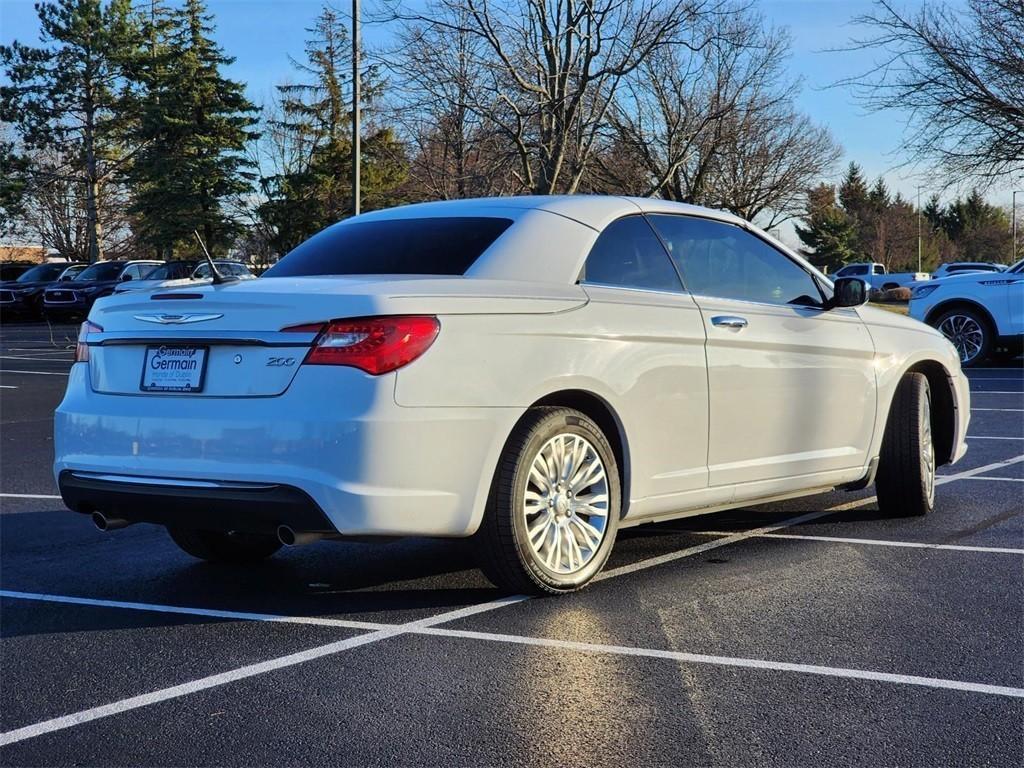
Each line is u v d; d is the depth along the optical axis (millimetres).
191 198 44375
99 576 5258
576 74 19641
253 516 4184
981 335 16719
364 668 3857
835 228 88500
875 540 5844
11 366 19781
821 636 4172
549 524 4629
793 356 5625
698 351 5117
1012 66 20203
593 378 4656
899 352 6344
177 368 4398
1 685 3746
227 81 45062
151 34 53094
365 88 24156
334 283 4332
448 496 4215
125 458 4445
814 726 3312
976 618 4398
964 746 3164
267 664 3918
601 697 3559
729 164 36969
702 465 5195
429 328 4168
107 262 35719
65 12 52344
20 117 52594
